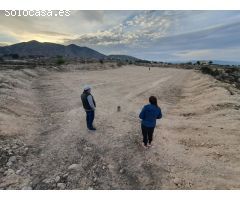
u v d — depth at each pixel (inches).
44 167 255.4
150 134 295.4
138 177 237.3
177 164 264.2
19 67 1422.2
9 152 280.5
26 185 222.8
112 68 2529.5
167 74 1925.4
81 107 531.8
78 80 1125.1
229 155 285.7
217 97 628.1
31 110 501.4
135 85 1026.1
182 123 430.9
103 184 225.3
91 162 265.7
